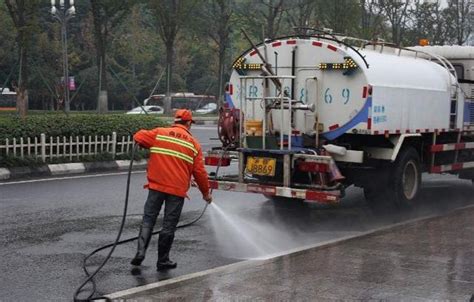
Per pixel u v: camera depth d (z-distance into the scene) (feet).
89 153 54.85
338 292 21.16
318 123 34.60
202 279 22.58
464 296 20.75
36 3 109.29
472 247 27.48
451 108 41.29
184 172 24.71
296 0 154.10
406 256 25.90
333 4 128.77
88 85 197.77
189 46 220.84
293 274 23.26
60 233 30.86
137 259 25.05
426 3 151.64
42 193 42.06
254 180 34.35
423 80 38.11
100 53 134.31
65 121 53.47
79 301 20.51
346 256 25.91
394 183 36.65
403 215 37.78
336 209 39.73
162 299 20.42
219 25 155.12
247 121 35.22
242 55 36.99
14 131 49.85
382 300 20.36
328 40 34.58
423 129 38.09
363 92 33.45
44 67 187.62
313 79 34.65
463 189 49.52
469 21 159.84
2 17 159.33
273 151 33.17
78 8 203.62
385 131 34.63
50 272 24.27
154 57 224.33
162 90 222.69
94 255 26.91
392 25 140.26
